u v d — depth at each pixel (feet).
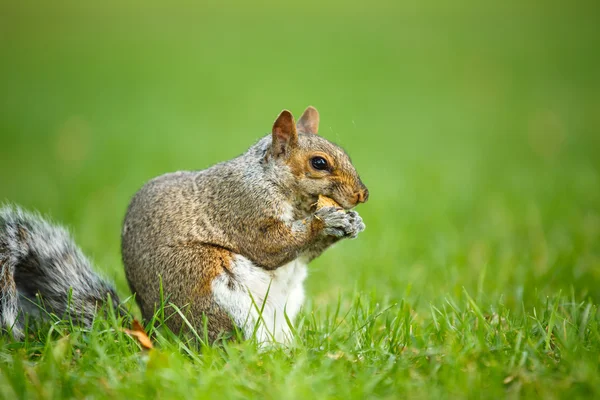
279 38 138.51
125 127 79.46
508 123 81.87
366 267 35.29
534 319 24.03
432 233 42.24
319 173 26.25
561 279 32.40
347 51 125.90
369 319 24.75
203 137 74.02
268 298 26.11
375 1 179.52
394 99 94.32
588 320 24.80
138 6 178.60
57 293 26.18
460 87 101.55
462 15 158.61
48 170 61.72
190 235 25.96
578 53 119.96
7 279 24.89
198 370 20.75
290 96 94.73
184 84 103.50
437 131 78.43
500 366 20.27
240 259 25.98
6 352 21.91
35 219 26.81
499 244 39.52
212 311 25.04
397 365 20.65
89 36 142.61
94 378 19.93
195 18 162.20
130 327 24.79
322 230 25.90
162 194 27.14
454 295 30.01
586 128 76.69
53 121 82.17
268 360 21.08
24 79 106.93
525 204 48.01
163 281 25.62
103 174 59.00
